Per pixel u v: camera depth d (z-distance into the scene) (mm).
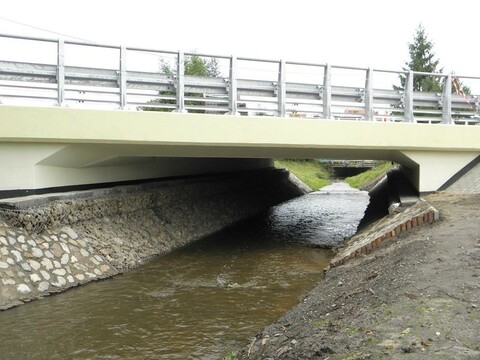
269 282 11078
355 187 48438
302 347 5359
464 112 16922
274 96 14711
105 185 15445
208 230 17875
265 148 15047
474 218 10656
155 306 9305
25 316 8594
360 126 14469
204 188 20438
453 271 6949
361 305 6520
